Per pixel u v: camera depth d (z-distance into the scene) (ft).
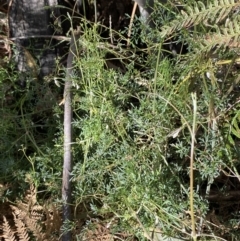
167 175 3.61
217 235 3.57
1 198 3.98
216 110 3.49
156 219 3.39
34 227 3.65
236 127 3.37
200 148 3.75
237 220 3.59
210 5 3.21
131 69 3.93
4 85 4.33
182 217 3.47
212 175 3.39
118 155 3.62
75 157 4.07
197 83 3.65
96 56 3.88
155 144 3.60
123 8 4.57
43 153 4.17
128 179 3.46
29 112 4.52
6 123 4.20
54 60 4.51
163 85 3.64
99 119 3.67
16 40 4.51
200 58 3.36
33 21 4.39
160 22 3.89
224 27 3.27
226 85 3.64
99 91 3.74
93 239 3.58
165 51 4.01
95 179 3.79
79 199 3.84
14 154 4.40
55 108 4.14
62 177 3.97
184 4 3.67
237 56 3.57
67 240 3.65
